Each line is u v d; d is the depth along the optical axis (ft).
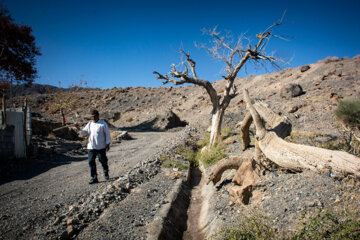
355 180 10.00
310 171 12.07
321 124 44.68
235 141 31.83
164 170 22.57
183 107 132.67
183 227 13.64
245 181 14.15
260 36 30.35
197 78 31.19
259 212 10.79
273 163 14.85
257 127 15.74
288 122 17.71
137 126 95.96
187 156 29.76
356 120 27.30
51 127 52.37
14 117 30.14
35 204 15.17
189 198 17.88
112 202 14.71
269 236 8.66
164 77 31.40
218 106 32.73
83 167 27.30
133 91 178.60
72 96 91.25
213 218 12.95
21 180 21.88
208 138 40.68
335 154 10.99
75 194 16.92
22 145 30.19
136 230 11.44
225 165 15.96
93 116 19.29
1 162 27.30
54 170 26.07
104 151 19.79
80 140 53.06
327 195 9.73
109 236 10.88
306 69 107.65
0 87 74.90
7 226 12.03
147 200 15.14
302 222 8.55
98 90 184.55
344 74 81.87
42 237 10.58
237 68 32.12
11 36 77.15
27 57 83.82
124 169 24.71
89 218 12.60
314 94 69.97
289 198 10.80
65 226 11.62
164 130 89.04
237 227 10.25
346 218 7.94
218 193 15.81
